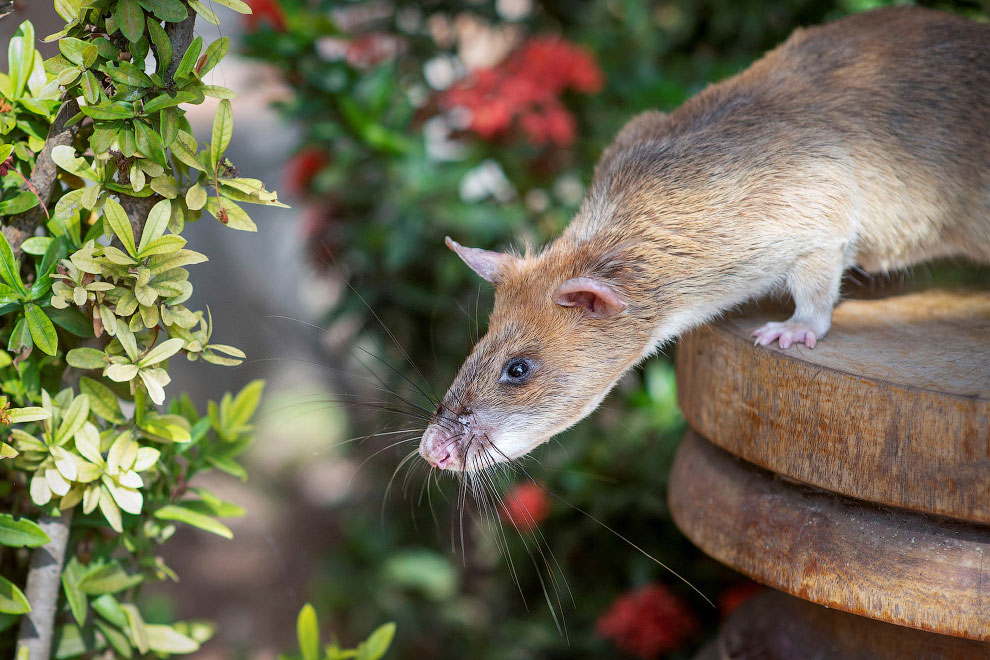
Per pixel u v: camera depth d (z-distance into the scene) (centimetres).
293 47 84
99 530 60
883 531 56
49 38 54
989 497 54
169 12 54
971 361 56
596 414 83
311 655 61
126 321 56
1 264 55
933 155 60
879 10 64
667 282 60
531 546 84
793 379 56
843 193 60
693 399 60
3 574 60
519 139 84
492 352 61
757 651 62
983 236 61
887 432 55
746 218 60
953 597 55
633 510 81
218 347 57
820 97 61
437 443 61
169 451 60
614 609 79
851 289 63
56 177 56
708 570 81
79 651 60
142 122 55
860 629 60
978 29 62
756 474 59
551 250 63
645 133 64
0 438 56
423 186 83
